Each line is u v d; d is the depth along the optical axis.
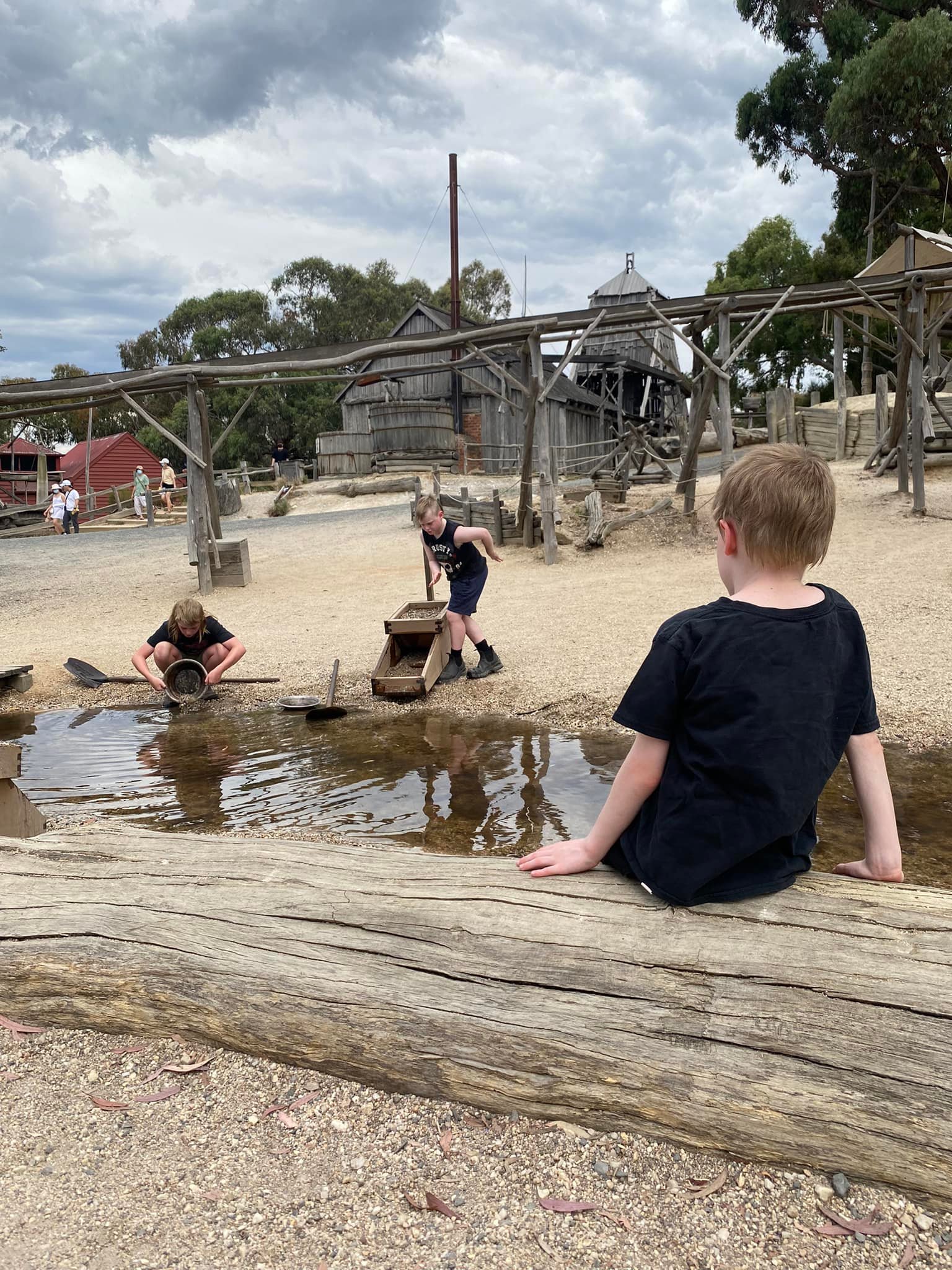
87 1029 2.34
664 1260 1.56
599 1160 1.80
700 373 13.72
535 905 2.14
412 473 28.44
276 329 62.75
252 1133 1.92
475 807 4.64
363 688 7.50
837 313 15.11
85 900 2.48
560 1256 1.57
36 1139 1.90
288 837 4.27
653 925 2.00
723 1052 1.80
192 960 2.27
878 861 2.06
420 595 11.71
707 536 13.30
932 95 25.70
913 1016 1.74
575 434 29.08
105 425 68.88
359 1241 1.61
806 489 1.84
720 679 1.83
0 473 33.66
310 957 2.19
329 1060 2.10
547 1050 1.92
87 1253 1.58
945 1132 1.63
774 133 32.69
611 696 6.62
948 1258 1.54
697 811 1.89
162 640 7.71
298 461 32.06
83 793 5.19
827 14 30.64
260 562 15.57
